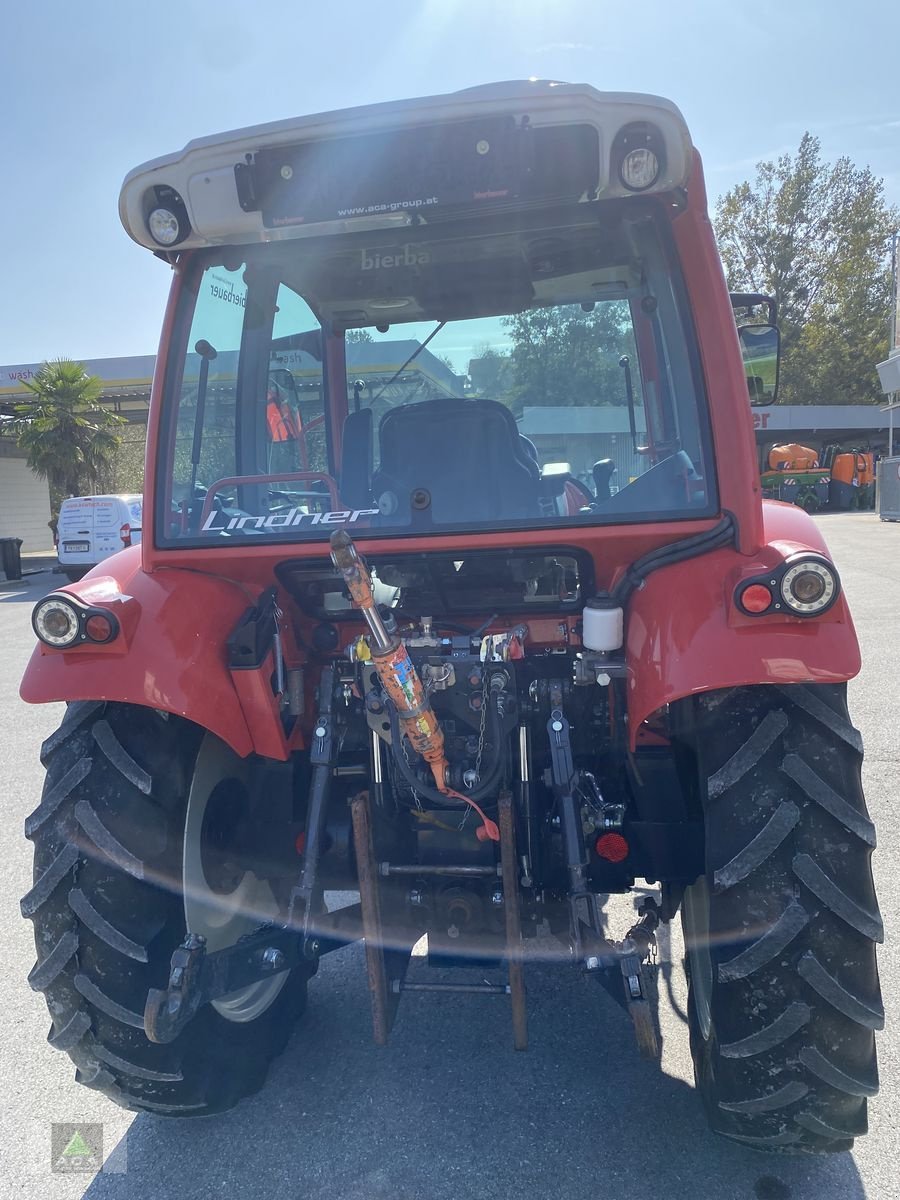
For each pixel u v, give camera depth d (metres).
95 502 18.77
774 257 45.44
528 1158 2.55
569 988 3.47
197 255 2.79
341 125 2.38
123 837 2.38
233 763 2.90
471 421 2.77
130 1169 2.61
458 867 2.70
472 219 2.62
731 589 2.21
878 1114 2.65
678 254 2.54
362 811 2.56
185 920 2.58
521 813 2.70
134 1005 2.38
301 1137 2.70
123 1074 2.45
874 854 4.34
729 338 2.46
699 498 2.48
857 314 44.38
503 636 2.62
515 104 2.30
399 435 2.80
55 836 2.41
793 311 45.81
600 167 2.36
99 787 2.42
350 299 2.98
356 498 2.89
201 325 2.84
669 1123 2.67
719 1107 2.29
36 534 34.22
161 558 2.67
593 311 2.83
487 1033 3.19
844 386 44.38
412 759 2.62
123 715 2.48
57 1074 3.11
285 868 2.91
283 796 2.89
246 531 2.71
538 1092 2.84
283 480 2.87
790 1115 2.21
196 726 2.69
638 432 2.79
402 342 3.05
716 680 2.11
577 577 2.79
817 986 2.09
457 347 3.00
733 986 2.17
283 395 3.10
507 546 2.55
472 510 2.75
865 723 6.38
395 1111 2.79
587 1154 2.55
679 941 3.77
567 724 2.59
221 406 2.94
